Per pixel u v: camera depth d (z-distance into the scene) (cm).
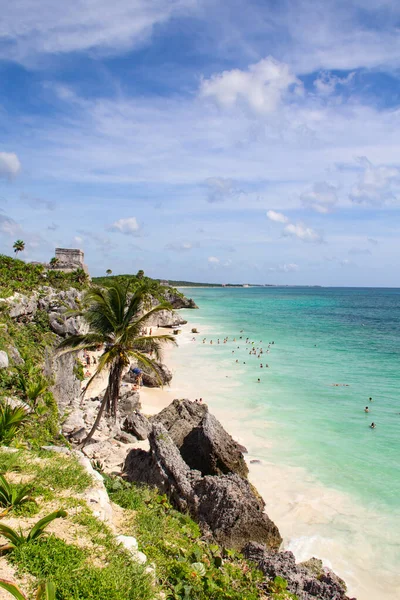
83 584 719
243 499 1530
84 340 2447
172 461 1731
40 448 1481
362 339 7956
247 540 1478
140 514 1214
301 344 7338
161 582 873
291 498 2075
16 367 2330
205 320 11838
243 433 2970
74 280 5766
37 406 2209
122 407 3192
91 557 823
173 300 15838
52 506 984
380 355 6231
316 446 2752
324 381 4591
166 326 9700
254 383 4484
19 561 740
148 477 1780
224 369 5222
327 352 6506
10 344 2488
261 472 2345
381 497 2103
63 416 2753
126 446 2502
